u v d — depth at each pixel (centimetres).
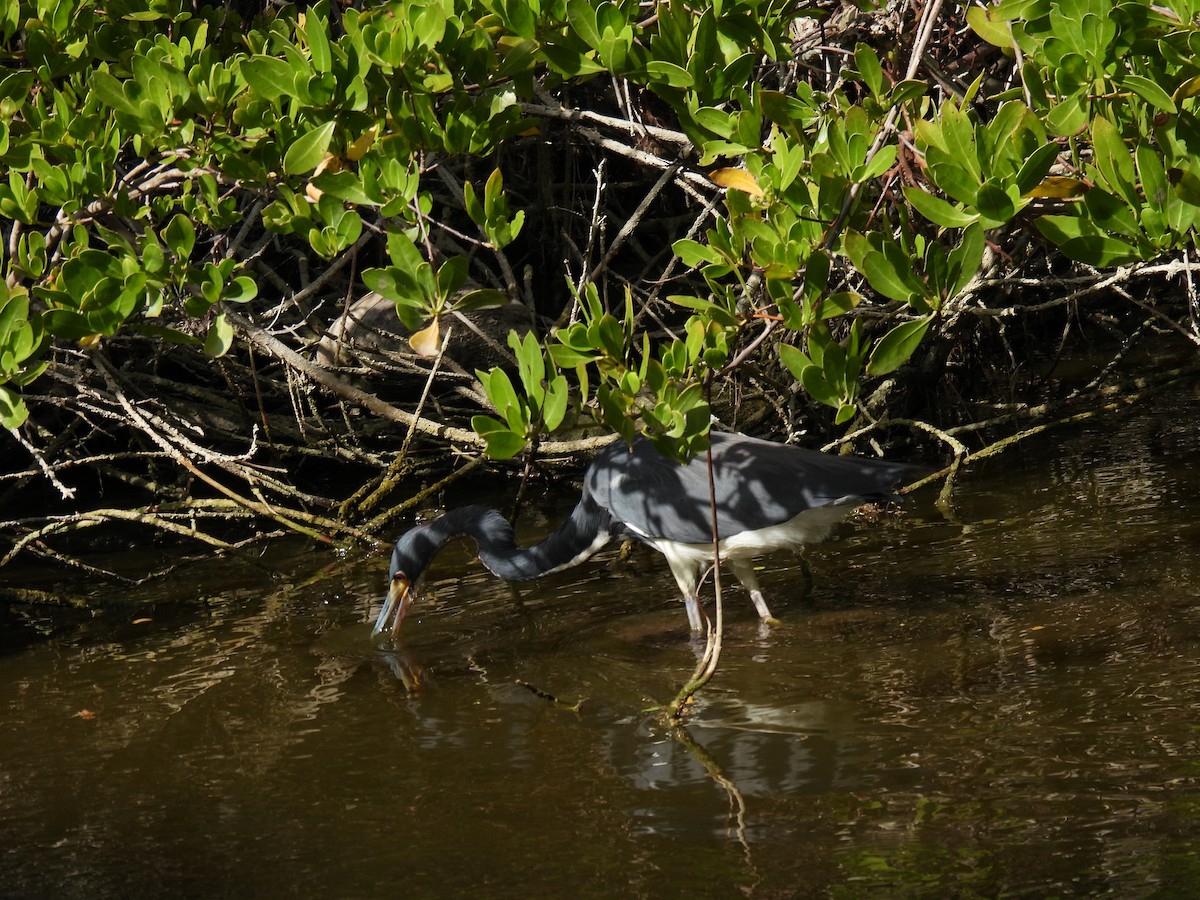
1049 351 2131
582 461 1661
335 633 1217
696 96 902
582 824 780
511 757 895
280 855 772
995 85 1462
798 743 873
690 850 734
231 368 1752
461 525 1283
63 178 1091
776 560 1348
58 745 972
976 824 732
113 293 979
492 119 1026
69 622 1310
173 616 1307
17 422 943
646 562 1405
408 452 1656
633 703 983
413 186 959
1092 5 730
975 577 1209
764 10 1008
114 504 1728
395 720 983
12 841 817
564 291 2061
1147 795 745
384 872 740
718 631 927
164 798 867
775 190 865
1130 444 1655
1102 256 779
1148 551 1217
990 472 1614
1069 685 923
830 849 720
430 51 966
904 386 1753
